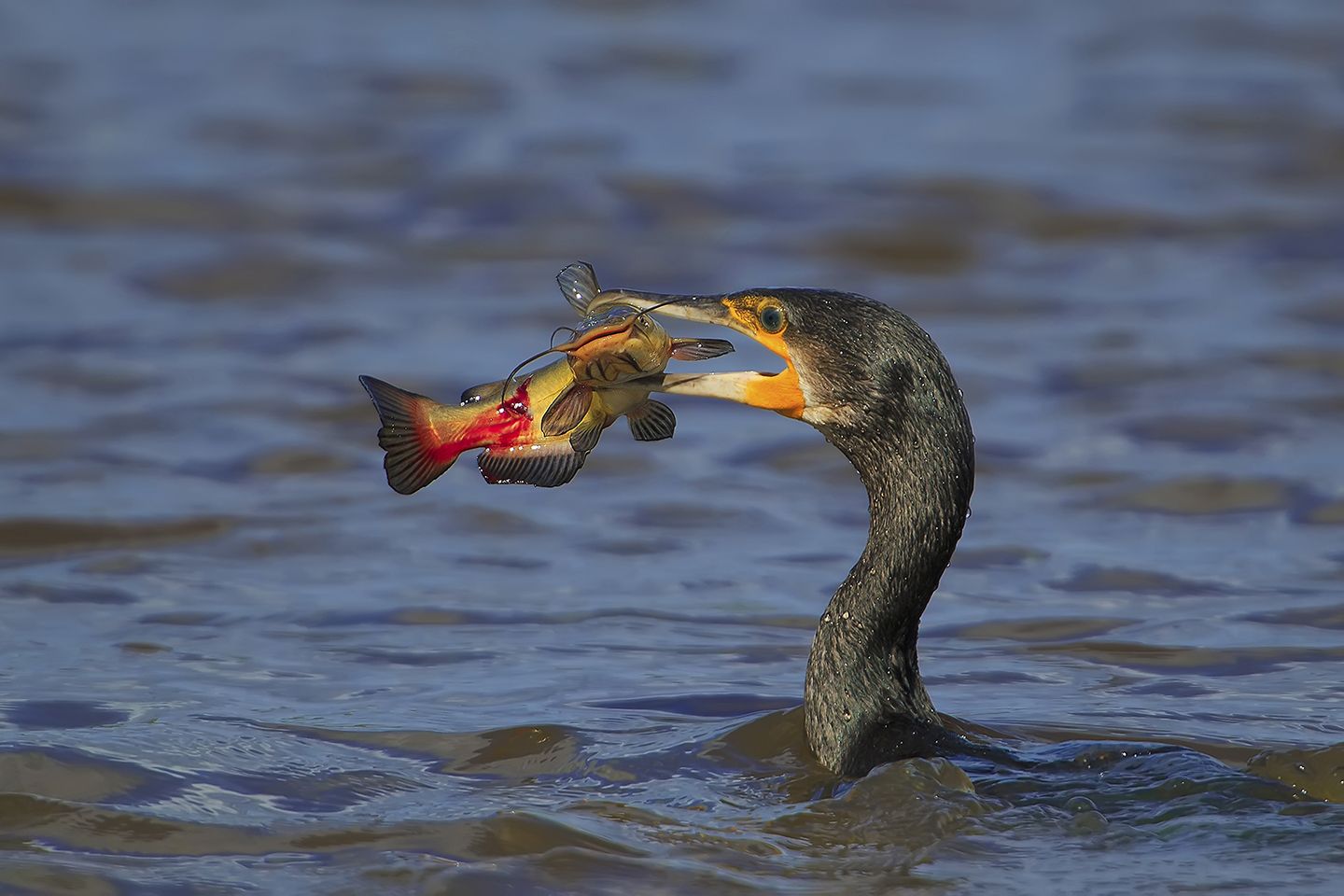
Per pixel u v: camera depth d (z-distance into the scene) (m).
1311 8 33.88
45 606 11.55
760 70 29.75
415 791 8.47
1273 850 7.39
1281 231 22.34
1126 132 26.44
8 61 28.88
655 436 8.88
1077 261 21.44
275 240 21.31
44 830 7.88
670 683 10.16
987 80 29.30
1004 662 10.64
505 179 23.72
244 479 14.42
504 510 13.82
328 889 7.31
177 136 25.30
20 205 22.33
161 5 33.28
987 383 17.03
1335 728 9.27
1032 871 7.31
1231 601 11.75
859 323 9.19
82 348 17.61
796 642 11.02
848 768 8.77
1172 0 34.69
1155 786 8.07
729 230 22.09
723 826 7.98
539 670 10.41
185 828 7.94
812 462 15.16
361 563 12.59
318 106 26.84
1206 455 14.96
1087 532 13.37
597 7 33.62
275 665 10.43
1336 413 15.93
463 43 30.98
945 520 9.15
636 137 25.72
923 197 23.23
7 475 14.23
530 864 7.54
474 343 17.92
